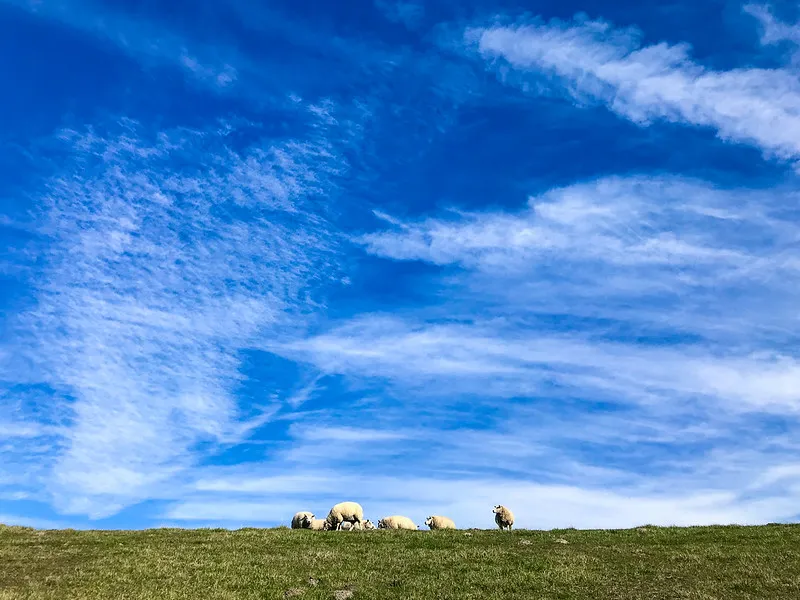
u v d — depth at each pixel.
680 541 34.31
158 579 27.31
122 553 31.69
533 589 26.36
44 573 27.41
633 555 31.53
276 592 26.20
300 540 36.06
